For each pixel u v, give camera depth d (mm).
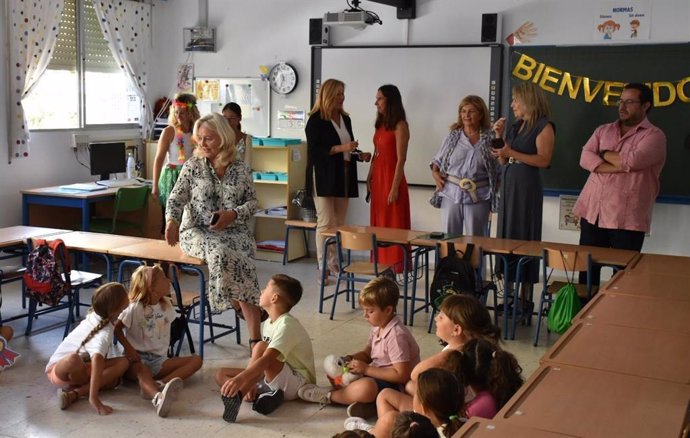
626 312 3328
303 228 7836
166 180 6207
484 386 2875
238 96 8352
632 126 5449
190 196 4750
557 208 7125
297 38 8047
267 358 3953
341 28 7809
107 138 8219
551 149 5477
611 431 2012
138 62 8398
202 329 4691
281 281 4152
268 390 4059
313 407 4039
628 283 3977
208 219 4680
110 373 4113
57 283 4793
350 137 6820
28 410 3928
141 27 8406
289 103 8148
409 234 5730
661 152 5398
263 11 8164
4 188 7125
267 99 8234
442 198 6117
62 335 5180
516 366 2930
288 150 7738
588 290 4980
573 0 6875
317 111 6695
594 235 5727
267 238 8375
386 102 6566
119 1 8086
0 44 6926
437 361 3338
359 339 5270
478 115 5922
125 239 5270
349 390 3930
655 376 2469
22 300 5891
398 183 6605
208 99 8484
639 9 6676
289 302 4156
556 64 6965
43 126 7543
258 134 8320
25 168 7324
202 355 4711
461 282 5074
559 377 2457
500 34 7137
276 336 4043
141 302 4242
